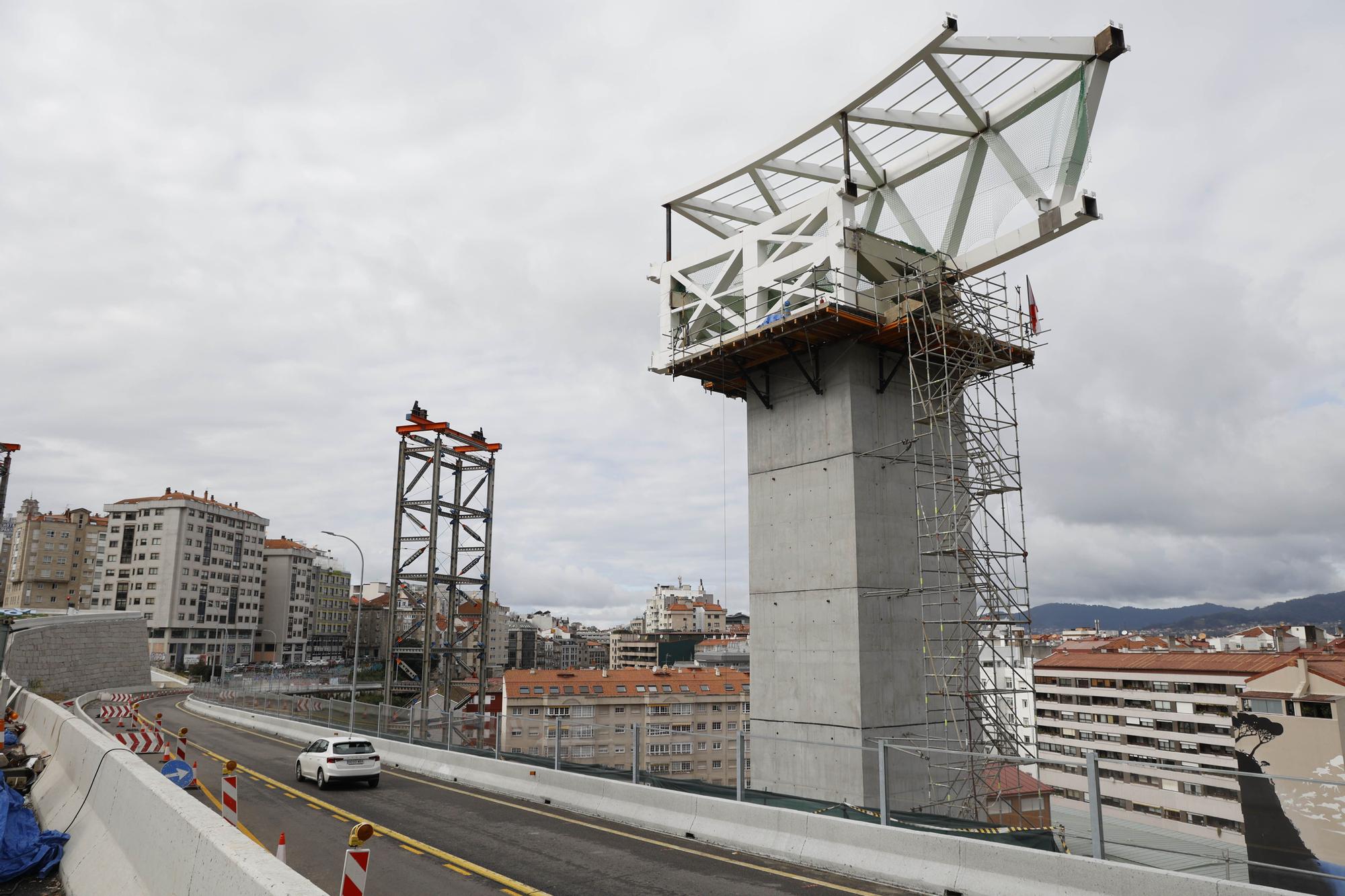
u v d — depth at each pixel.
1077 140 22.66
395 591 52.09
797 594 25.12
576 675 83.94
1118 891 8.77
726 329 28.61
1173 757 86.62
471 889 10.70
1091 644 134.00
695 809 14.05
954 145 26.42
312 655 156.12
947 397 23.44
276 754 28.00
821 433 25.41
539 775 18.20
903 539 24.83
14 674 65.38
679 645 167.12
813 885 10.77
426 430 54.22
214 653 126.75
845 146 24.62
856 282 24.06
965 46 21.83
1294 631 114.62
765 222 26.72
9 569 147.25
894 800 22.55
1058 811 21.88
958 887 10.04
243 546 136.50
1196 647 124.12
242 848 4.94
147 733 23.66
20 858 8.63
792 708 24.58
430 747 23.64
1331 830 35.91
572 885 10.87
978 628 23.81
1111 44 21.75
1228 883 8.10
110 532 125.00
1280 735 40.53
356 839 5.66
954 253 26.20
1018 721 23.45
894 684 23.55
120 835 7.59
